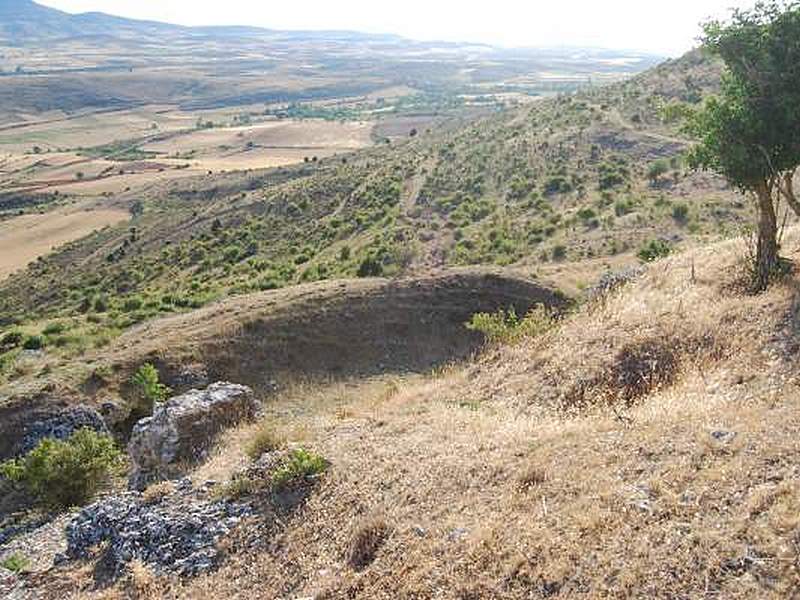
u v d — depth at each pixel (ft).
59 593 47.78
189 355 113.09
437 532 38.34
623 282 88.89
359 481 47.67
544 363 68.85
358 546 39.88
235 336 118.32
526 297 132.36
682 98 276.82
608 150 255.29
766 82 59.88
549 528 34.83
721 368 52.08
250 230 286.46
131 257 299.79
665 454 37.96
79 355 127.24
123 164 627.87
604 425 45.65
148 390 100.53
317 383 112.47
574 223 198.70
